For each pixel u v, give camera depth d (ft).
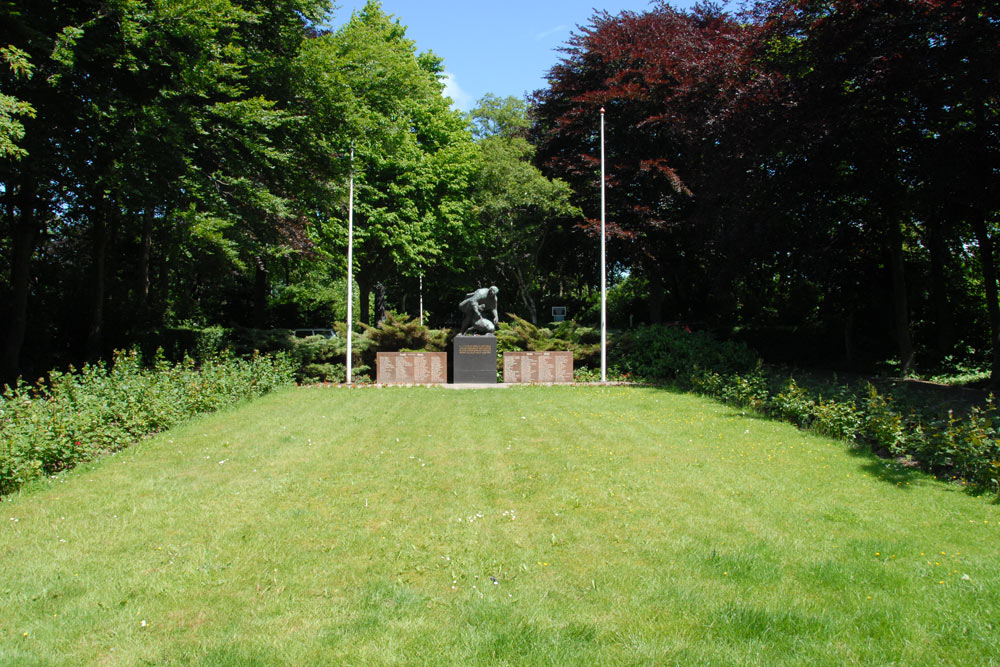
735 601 13.75
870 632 12.44
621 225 87.56
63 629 12.92
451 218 90.48
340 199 66.23
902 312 70.13
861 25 50.34
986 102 48.32
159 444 32.04
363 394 54.80
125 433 32.35
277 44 59.47
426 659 11.64
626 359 72.13
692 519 19.52
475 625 12.88
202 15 46.32
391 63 69.56
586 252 97.50
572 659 11.51
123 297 84.43
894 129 56.24
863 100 53.36
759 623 12.73
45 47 39.81
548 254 101.55
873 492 22.50
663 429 35.47
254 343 69.51
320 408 45.68
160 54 46.91
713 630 12.55
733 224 70.23
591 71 93.45
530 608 13.58
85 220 77.46
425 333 74.23
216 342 73.61
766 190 65.87
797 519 19.47
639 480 24.29
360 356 73.10
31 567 16.15
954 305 75.87
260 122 52.80
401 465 27.30
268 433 35.17
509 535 18.25
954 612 13.14
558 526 19.01
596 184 86.07
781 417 37.91
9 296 65.77
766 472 25.44
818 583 14.73
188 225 66.18
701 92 68.64
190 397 41.52
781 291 98.99
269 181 60.49
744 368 64.28
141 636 12.64
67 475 25.85
